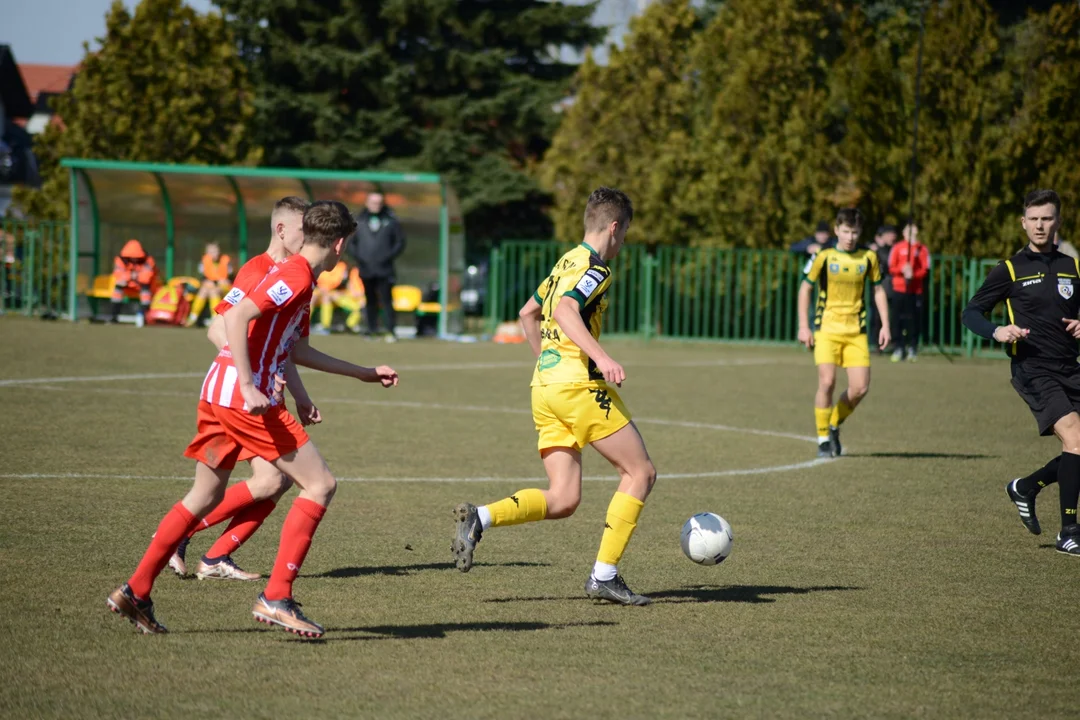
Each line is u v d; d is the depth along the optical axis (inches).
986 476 1011.9
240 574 612.7
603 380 582.6
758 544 734.5
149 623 505.0
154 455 975.6
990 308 761.6
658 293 2613.2
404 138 3710.6
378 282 2294.5
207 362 1781.5
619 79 3021.7
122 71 2839.6
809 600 597.3
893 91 2522.1
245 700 426.0
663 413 1406.3
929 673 478.0
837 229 1098.1
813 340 1123.3
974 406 1563.7
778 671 475.8
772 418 1389.0
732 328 2669.8
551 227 3922.2
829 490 929.5
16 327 2284.7
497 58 3722.9
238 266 2615.7
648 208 2871.6
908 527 795.4
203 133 2898.6
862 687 457.7
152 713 410.9
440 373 1793.8
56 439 1037.2
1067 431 728.3
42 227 2620.6
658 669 474.6
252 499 606.5
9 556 634.8
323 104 3602.4
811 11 2667.3
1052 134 2453.2
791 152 2581.2
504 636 519.2
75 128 2842.0
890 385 1815.9
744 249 2596.0
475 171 3693.4
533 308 605.9
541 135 3850.9
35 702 419.5
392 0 3619.6
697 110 2942.9
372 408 1369.3
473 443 1118.4
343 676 456.1
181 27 2935.5
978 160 2475.4
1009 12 3147.1
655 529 773.3
